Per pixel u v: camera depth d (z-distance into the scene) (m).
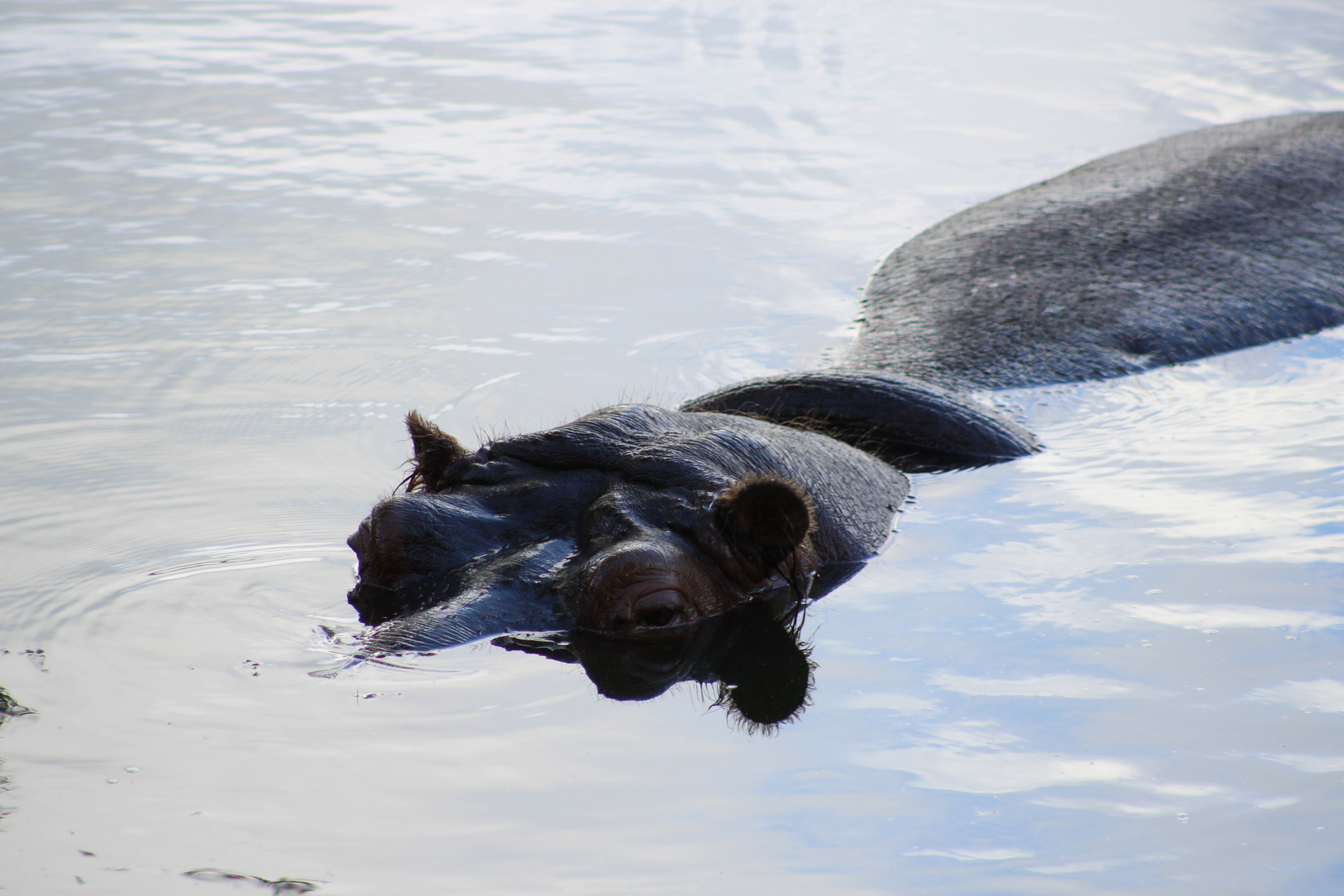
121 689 7.25
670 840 6.10
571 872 5.85
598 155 22.98
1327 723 7.04
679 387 13.45
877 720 7.21
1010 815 6.30
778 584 9.07
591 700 7.36
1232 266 16.45
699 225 19.58
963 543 9.88
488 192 20.83
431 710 7.16
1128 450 11.83
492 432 11.98
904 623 8.48
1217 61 29.22
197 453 11.42
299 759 6.64
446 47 30.48
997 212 19.02
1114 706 7.29
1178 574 9.02
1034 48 30.48
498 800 6.38
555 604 8.17
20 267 16.83
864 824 6.23
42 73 27.41
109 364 13.73
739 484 8.60
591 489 9.03
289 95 26.39
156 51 29.52
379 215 19.58
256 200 20.09
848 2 34.66
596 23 32.78
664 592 8.17
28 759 6.53
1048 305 15.45
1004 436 12.04
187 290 16.20
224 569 8.92
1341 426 12.10
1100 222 17.73
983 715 7.24
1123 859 5.94
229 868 5.79
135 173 21.22
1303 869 5.84
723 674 7.77
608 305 16.11
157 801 6.22
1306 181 18.88
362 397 12.99
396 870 5.82
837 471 10.41
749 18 33.16
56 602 8.35
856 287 17.12
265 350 14.29
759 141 24.05
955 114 25.81
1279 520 9.91
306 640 7.88
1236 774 6.58
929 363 14.12
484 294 16.41
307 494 10.48
